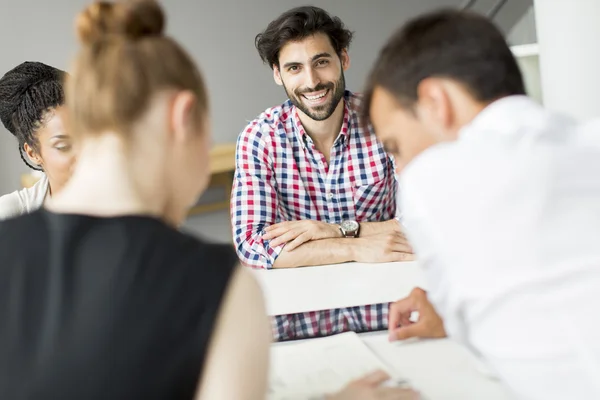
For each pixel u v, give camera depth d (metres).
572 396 0.73
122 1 0.76
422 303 1.27
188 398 0.67
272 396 1.04
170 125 0.74
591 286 0.71
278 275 1.69
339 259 1.75
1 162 4.89
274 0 5.56
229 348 0.68
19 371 0.65
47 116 1.46
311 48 1.87
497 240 0.75
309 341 1.25
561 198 0.74
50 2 4.92
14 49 4.88
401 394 1.00
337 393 1.02
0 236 0.73
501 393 1.01
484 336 0.78
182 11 5.29
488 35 0.85
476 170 0.77
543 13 2.36
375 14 5.86
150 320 0.66
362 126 0.98
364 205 2.03
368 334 1.28
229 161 5.13
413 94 0.86
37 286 0.69
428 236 0.80
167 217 0.79
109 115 0.72
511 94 0.85
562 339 0.72
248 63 5.55
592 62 2.28
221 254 0.72
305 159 2.00
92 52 0.73
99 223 0.71
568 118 0.84
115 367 0.65
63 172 1.52
